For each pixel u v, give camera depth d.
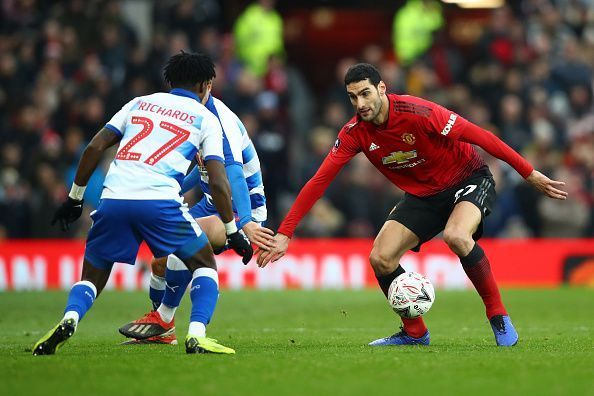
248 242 24.30
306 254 56.34
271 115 61.84
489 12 77.19
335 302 46.56
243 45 69.81
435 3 74.56
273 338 30.12
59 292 52.25
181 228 23.39
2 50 65.69
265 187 61.03
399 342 27.42
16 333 32.03
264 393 18.11
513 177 60.59
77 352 24.38
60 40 65.88
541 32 73.69
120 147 23.56
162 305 27.91
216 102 25.73
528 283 57.09
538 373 20.36
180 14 67.69
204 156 23.78
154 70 64.12
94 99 62.38
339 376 19.95
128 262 23.47
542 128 65.25
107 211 23.11
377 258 26.92
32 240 59.00
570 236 59.94
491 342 28.28
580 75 69.62
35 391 18.39
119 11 68.38
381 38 79.75
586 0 80.12
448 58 70.62
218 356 23.02
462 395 17.97
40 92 63.53
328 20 80.06
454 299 48.22
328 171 26.67
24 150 61.03
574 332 32.25
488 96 66.75
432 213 27.36
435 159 26.77
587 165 63.22
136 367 21.05
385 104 26.17
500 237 60.34
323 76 80.75
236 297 49.28
